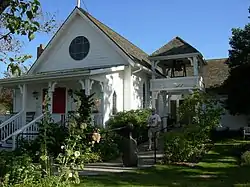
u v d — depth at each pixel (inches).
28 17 207.2
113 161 541.6
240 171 432.5
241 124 1017.5
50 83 754.2
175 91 921.5
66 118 705.6
